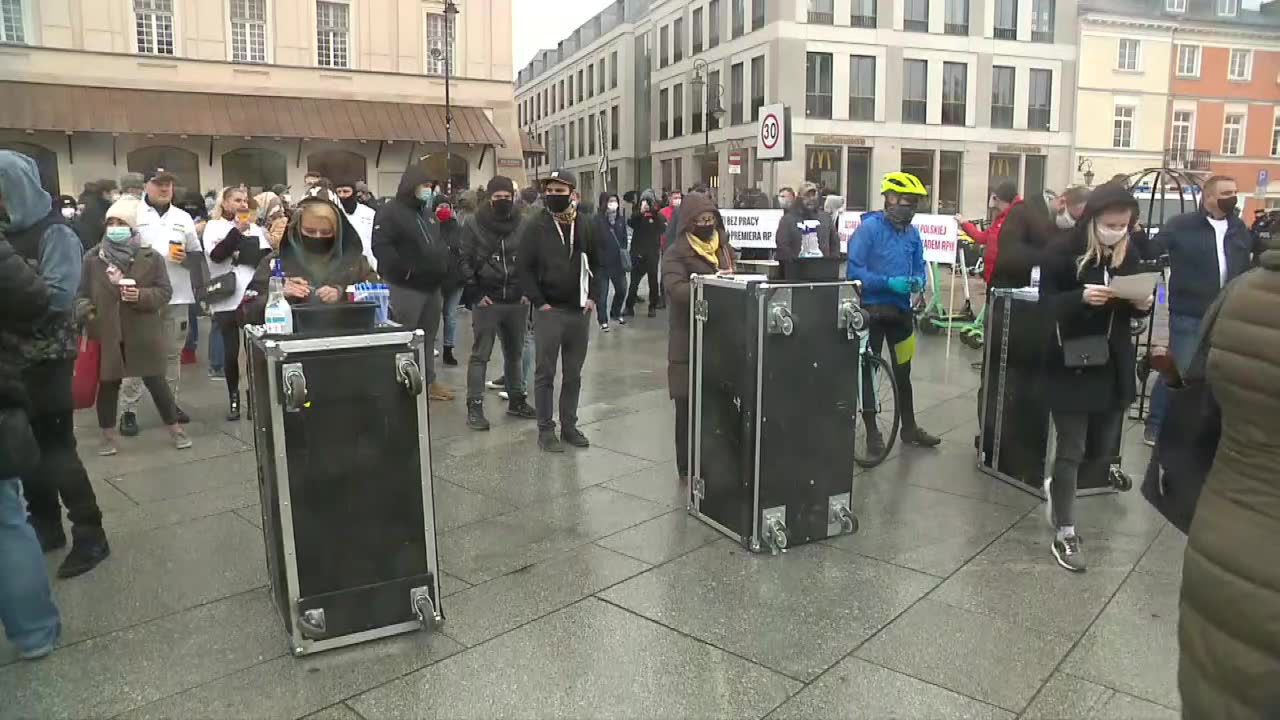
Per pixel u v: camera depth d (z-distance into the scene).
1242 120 44.00
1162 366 2.53
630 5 51.88
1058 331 4.36
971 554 4.54
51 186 23.77
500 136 28.61
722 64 40.12
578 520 5.00
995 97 39.53
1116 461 5.49
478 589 4.14
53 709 3.20
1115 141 42.03
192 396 8.09
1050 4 39.94
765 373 4.40
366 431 3.52
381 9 27.03
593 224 6.34
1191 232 6.14
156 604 4.00
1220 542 2.04
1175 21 41.62
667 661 3.49
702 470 4.89
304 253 4.60
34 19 23.27
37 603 3.53
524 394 7.38
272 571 3.87
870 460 5.96
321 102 26.58
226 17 25.30
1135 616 3.88
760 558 4.48
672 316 5.43
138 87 24.48
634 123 51.28
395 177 27.69
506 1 28.45
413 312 7.17
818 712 3.16
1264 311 1.99
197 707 3.20
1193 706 2.10
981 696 3.26
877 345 6.21
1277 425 1.95
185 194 11.97
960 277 18.28
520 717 3.13
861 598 4.04
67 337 4.21
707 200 5.28
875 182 37.78
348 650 3.58
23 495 4.38
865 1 36.78
